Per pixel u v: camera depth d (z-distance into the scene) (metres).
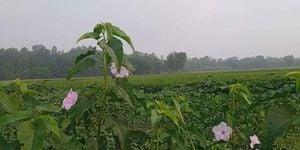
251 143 3.55
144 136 3.31
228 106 3.83
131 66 3.22
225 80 35.34
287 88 2.94
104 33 3.15
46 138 2.83
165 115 3.62
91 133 3.55
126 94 3.18
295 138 10.14
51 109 2.93
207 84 31.48
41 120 2.61
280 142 9.66
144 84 39.59
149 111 3.65
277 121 2.66
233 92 3.77
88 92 3.24
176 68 105.31
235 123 3.74
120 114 3.40
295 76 2.90
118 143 3.33
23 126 2.58
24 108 3.24
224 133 3.46
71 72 3.16
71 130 3.35
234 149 3.75
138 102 3.53
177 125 3.57
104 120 3.23
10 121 2.61
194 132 3.92
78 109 3.11
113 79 3.23
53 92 31.88
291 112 2.68
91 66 3.15
